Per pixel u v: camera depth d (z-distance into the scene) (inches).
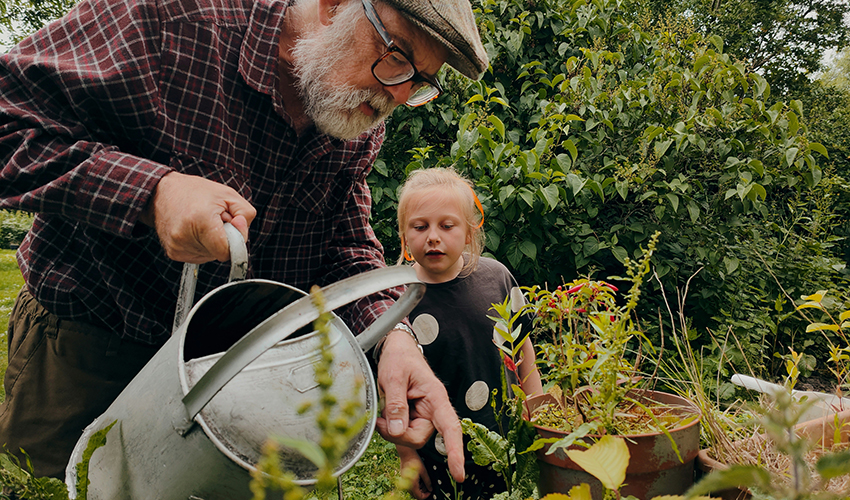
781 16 544.7
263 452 23.4
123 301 46.8
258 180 50.0
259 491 11.4
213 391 22.4
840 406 37.5
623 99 136.4
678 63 154.8
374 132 59.7
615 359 29.5
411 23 43.8
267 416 23.7
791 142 128.0
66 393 48.7
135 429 25.8
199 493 23.9
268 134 48.9
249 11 48.3
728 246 135.4
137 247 46.5
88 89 39.4
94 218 35.1
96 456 27.5
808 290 149.7
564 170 117.6
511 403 33.3
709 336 127.2
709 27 513.7
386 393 35.0
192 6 44.0
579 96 133.2
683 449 29.3
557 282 126.6
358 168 57.1
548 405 35.9
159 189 33.9
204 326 36.3
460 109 133.1
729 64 136.2
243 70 45.7
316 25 47.8
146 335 48.0
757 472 10.4
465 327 62.7
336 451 11.2
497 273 70.4
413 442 33.5
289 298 35.0
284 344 26.8
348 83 45.6
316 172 53.3
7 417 50.3
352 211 58.9
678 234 130.6
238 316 36.3
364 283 24.5
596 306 38.2
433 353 61.7
